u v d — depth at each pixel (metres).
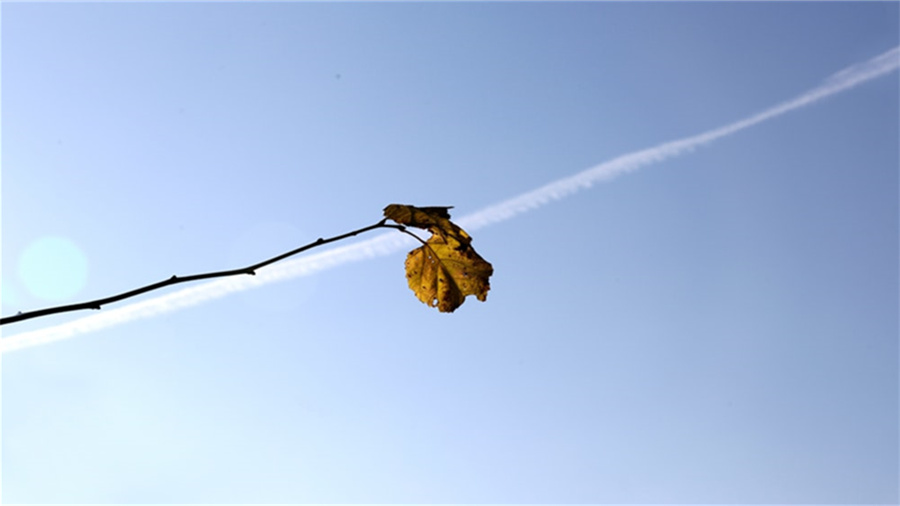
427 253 4.02
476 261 4.02
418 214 3.69
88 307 2.80
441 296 4.12
